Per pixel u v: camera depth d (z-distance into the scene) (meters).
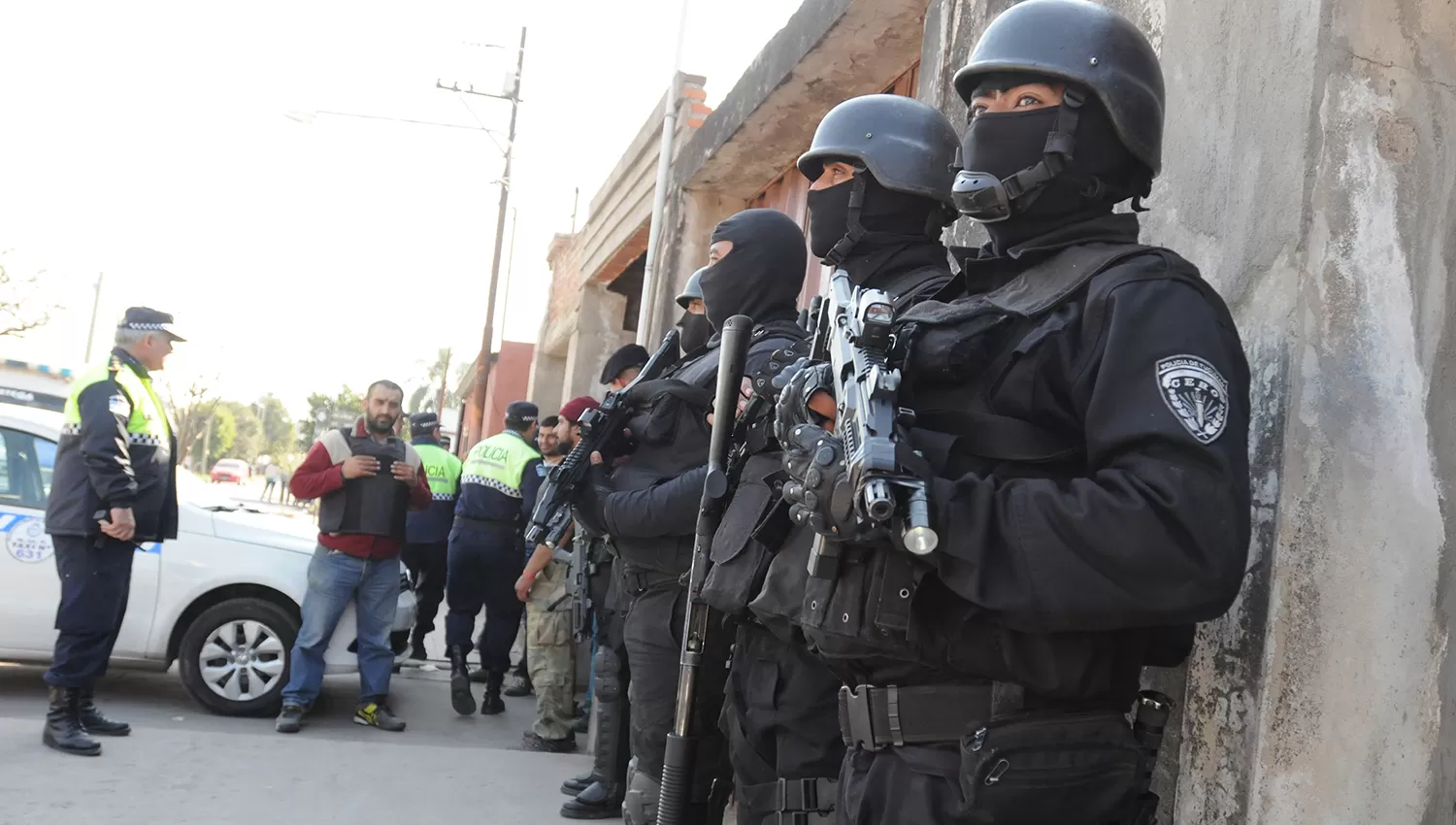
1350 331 1.90
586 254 12.57
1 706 6.07
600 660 4.31
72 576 5.06
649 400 3.31
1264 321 1.96
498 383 23.92
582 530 4.29
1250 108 2.08
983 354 1.66
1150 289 1.56
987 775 1.53
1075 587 1.43
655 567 3.06
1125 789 1.56
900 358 1.69
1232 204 2.10
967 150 1.83
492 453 6.97
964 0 3.66
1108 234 1.75
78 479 4.99
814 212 2.58
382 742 5.91
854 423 1.51
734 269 3.14
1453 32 2.00
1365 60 1.94
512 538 6.92
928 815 1.59
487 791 5.04
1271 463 1.88
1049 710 1.57
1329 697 1.83
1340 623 1.85
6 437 6.03
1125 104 1.72
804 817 2.23
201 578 6.18
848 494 1.47
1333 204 1.91
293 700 6.01
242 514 6.53
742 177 7.69
